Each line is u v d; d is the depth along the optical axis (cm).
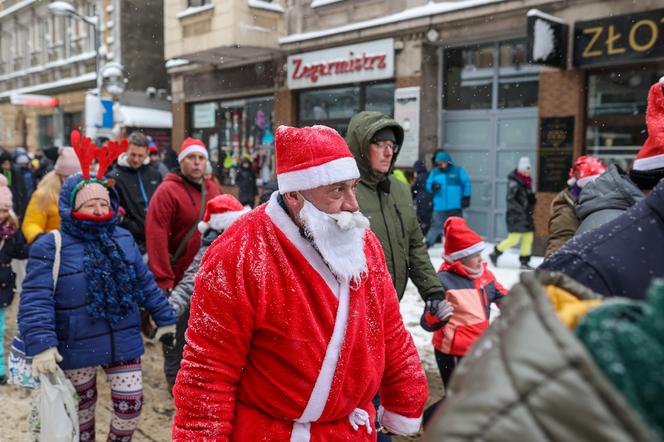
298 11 1334
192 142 448
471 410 76
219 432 170
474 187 1102
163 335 317
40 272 279
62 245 288
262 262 172
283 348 172
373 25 1158
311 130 178
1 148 1048
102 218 293
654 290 75
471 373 82
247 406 178
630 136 873
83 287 285
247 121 1538
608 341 74
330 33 1243
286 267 172
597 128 905
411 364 201
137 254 309
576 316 83
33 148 2658
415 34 1102
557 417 70
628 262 126
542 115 940
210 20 1366
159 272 430
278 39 1362
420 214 1008
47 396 268
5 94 2900
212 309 173
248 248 174
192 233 445
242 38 1311
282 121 1405
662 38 788
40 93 2542
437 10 1057
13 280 470
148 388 453
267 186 340
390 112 1186
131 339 295
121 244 303
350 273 171
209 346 173
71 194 292
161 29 2097
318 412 174
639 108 861
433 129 1124
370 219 294
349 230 175
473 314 345
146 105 2072
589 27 862
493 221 1080
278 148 179
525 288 87
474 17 1010
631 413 67
